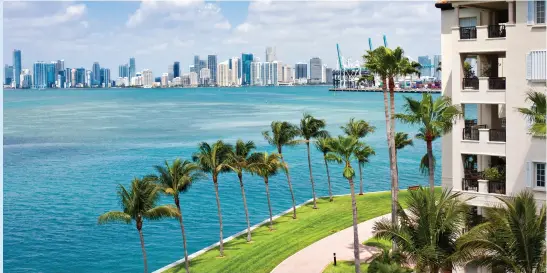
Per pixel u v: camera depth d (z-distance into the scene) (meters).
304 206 84.69
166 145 177.25
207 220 87.19
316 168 134.25
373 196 86.94
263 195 105.06
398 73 55.09
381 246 60.19
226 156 65.31
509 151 42.62
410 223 39.19
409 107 46.28
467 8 46.09
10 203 100.56
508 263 33.34
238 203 98.50
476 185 44.69
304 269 55.00
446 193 43.75
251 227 75.12
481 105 48.22
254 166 70.88
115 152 164.25
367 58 55.34
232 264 59.97
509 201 37.00
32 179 123.75
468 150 44.56
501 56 47.84
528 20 41.34
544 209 33.88
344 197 89.25
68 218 90.31
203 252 65.88
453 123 45.19
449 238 38.25
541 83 41.06
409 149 160.38
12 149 171.88
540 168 41.44
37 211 95.19
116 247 74.88
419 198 38.34
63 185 117.31
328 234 67.12
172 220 87.12
